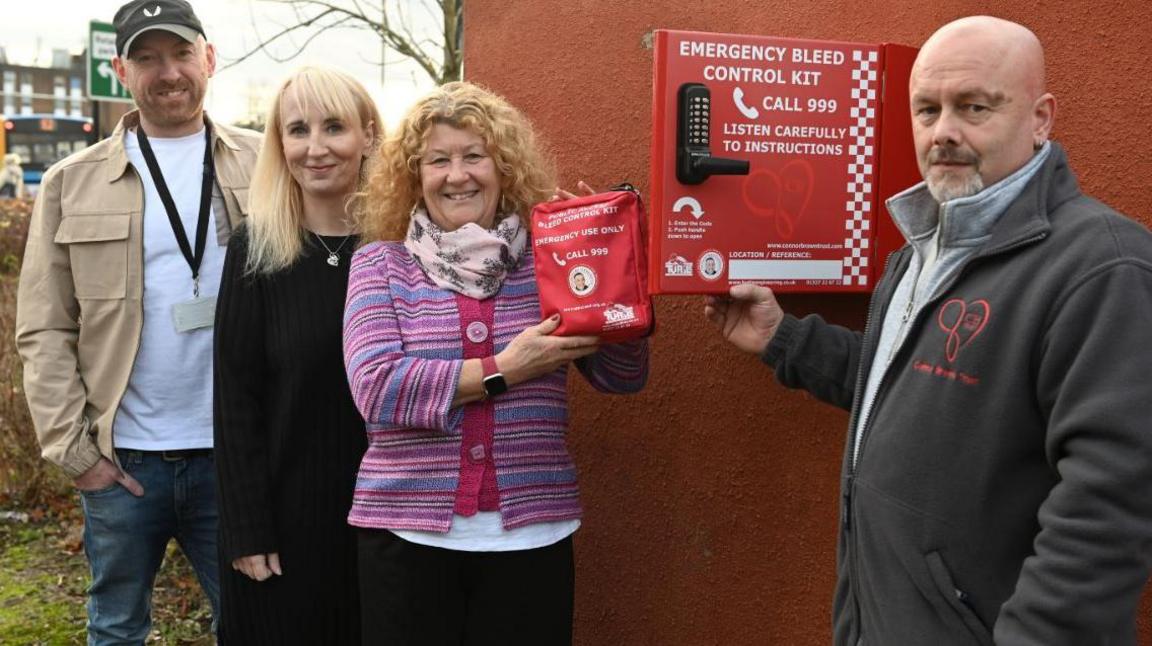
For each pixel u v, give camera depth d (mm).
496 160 2250
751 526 2645
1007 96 1608
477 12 3395
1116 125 2008
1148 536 1391
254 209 2488
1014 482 1549
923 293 1723
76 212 2887
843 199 2145
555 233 2117
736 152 2070
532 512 2176
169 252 2896
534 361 2107
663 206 2047
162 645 4035
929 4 2229
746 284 2098
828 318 2445
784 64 2084
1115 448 1390
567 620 2277
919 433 1630
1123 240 1474
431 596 2164
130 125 3025
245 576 2457
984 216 1626
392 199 2309
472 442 2166
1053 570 1424
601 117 2996
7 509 5453
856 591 1789
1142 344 1411
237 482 2426
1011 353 1531
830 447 2436
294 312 2432
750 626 2662
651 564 2918
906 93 2160
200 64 2932
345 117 2469
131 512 2914
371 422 2172
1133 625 1570
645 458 2910
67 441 2834
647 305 2080
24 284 2914
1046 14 2086
